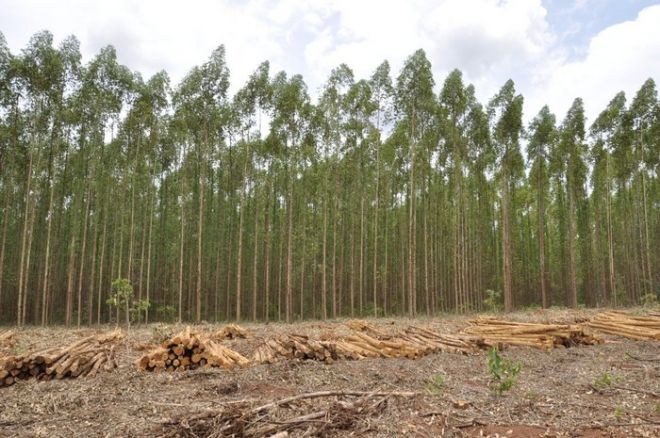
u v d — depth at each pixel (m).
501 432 4.58
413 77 21.84
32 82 18.70
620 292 31.52
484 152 27.86
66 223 27.19
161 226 29.17
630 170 30.02
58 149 22.11
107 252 28.70
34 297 27.52
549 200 36.06
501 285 34.00
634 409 5.30
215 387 6.32
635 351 10.02
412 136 22.06
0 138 20.23
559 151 28.05
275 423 4.59
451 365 8.33
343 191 28.66
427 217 28.69
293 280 32.25
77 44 20.16
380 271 30.28
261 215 28.92
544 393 6.09
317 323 19.52
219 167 28.62
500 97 25.64
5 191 25.45
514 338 10.95
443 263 30.83
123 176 22.95
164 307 26.00
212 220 28.41
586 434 4.53
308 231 28.81
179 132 22.80
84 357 7.66
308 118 23.08
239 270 22.39
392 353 9.12
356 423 4.70
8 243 27.47
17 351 9.46
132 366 7.96
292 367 7.80
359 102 24.20
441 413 5.01
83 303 28.83
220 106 22.98
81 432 4.51
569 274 34.56
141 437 4.34
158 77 22.66
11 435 4.46
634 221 30.91
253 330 15.45
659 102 26.28
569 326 11.41
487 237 32.72
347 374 7.35
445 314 25.64
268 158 25.92
